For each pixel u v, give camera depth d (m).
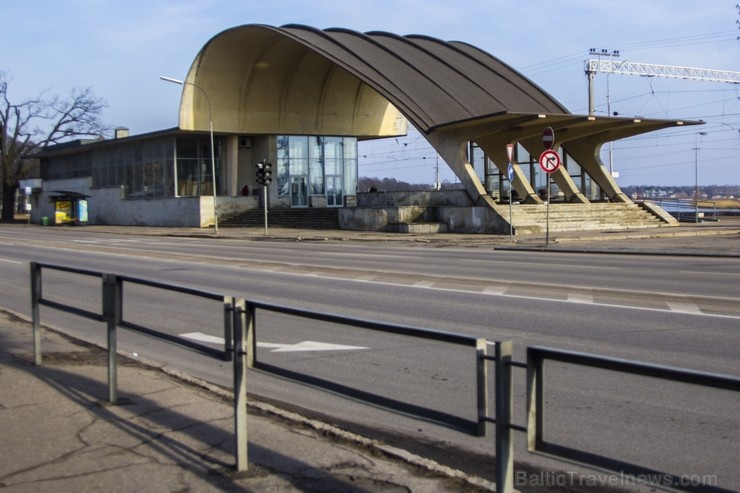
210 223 58.25
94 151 74.25
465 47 59.06
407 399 6.97
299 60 59.50
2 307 14.31
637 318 11.38
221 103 59.53
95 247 33.81
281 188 63.31
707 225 46.09
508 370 3.86
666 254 24.33
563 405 6.66
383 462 5.35
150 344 10.46
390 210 45.38
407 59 52.41
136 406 6.85
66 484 5.00
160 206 62.41
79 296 14.36
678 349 9.04
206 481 5.03
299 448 5.67
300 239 39.94
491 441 6.16
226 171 63.00
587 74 59.03
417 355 8.98
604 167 49.66
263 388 8.01
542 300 13.46
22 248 33.38
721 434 5.80
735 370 7.86
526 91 52.59
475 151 51.59
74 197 69.81
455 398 7.02
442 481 4.99
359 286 16.25
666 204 87.31
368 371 8.21
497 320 11.40
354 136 66.75
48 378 7.94
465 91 49.78
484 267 20.34
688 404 6.65
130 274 19.77
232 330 5.44
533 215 41.56
